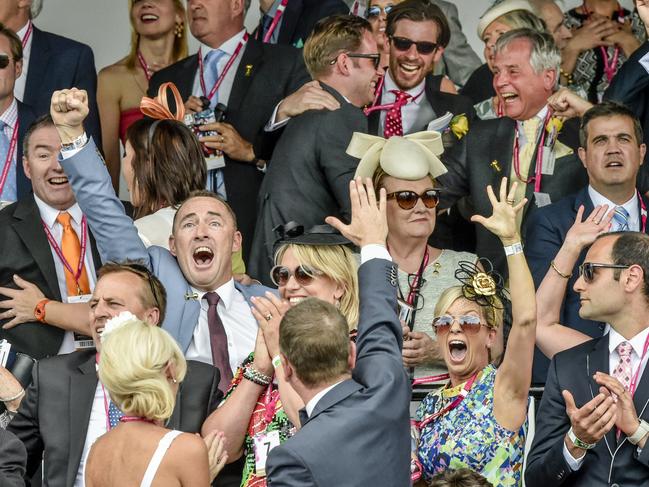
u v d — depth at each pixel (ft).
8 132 95.91
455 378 67.36
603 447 64.13
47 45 102.47
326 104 86.94
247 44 99.09
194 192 75.82
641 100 93.61
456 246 91.86
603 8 101.86
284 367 54.60
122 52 104.63
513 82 91.50
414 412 75.46
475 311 67.26
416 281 80.53
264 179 87.76
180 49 104.27
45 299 80.02
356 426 52.70
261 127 96.99
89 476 55.42
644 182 90.48
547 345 74.79
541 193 90.48
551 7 101.40
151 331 55.62
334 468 51.96
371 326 55.36
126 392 54.80
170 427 63.57
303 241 67.46
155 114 88.12
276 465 52.37
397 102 96.27
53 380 64.85
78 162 72.18
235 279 80.53
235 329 73.56
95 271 81.61
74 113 71.77
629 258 65.92
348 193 85.40
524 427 64.49
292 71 98.17
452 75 101.04
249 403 63.05
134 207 82.74
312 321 54.08
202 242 73.56
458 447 64.08
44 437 63.93
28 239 80.94
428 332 79.51
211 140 93.61
